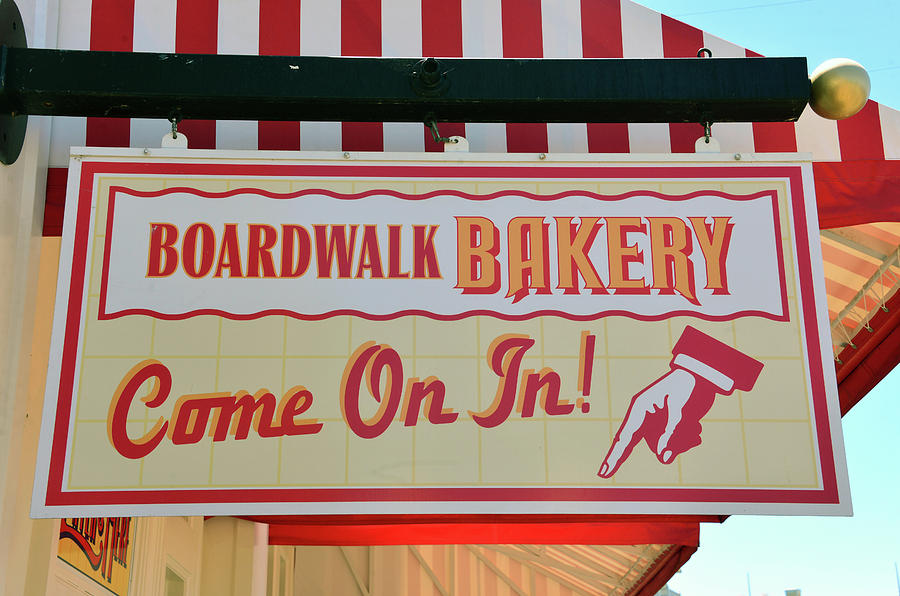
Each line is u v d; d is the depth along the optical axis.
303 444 2.11
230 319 2.20
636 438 2.13
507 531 5.45
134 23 2.72
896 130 2.70
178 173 2.29
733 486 2.10
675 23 2.80
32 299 2.41
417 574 9.77
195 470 2.08
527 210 2.30
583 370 2.19
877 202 2.65
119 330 2.17
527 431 2.13
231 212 2.27
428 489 2.08
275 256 2.25
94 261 2.21
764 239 2.29
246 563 5.26
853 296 5.40
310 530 5.54
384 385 2.16
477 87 2.17
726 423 2.15
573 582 10.82
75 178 2.26
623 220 2.30
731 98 2.19
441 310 2.22
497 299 2.24
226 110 2.19
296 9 2.78
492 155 2.33
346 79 2.15
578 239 2.29
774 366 2.20
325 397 2.14
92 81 2.12
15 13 2.28
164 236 2.25
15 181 2.38
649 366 2.19
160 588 4.45
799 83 2.20
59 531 3.14
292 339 2.19
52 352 2.13
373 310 2.22
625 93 2.19
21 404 2.34
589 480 2.10
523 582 10.66
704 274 2.27
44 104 2.16
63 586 3.19
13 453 2.30
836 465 2.12
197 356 2.16
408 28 2.78
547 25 2.79
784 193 2.33
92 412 2.10
